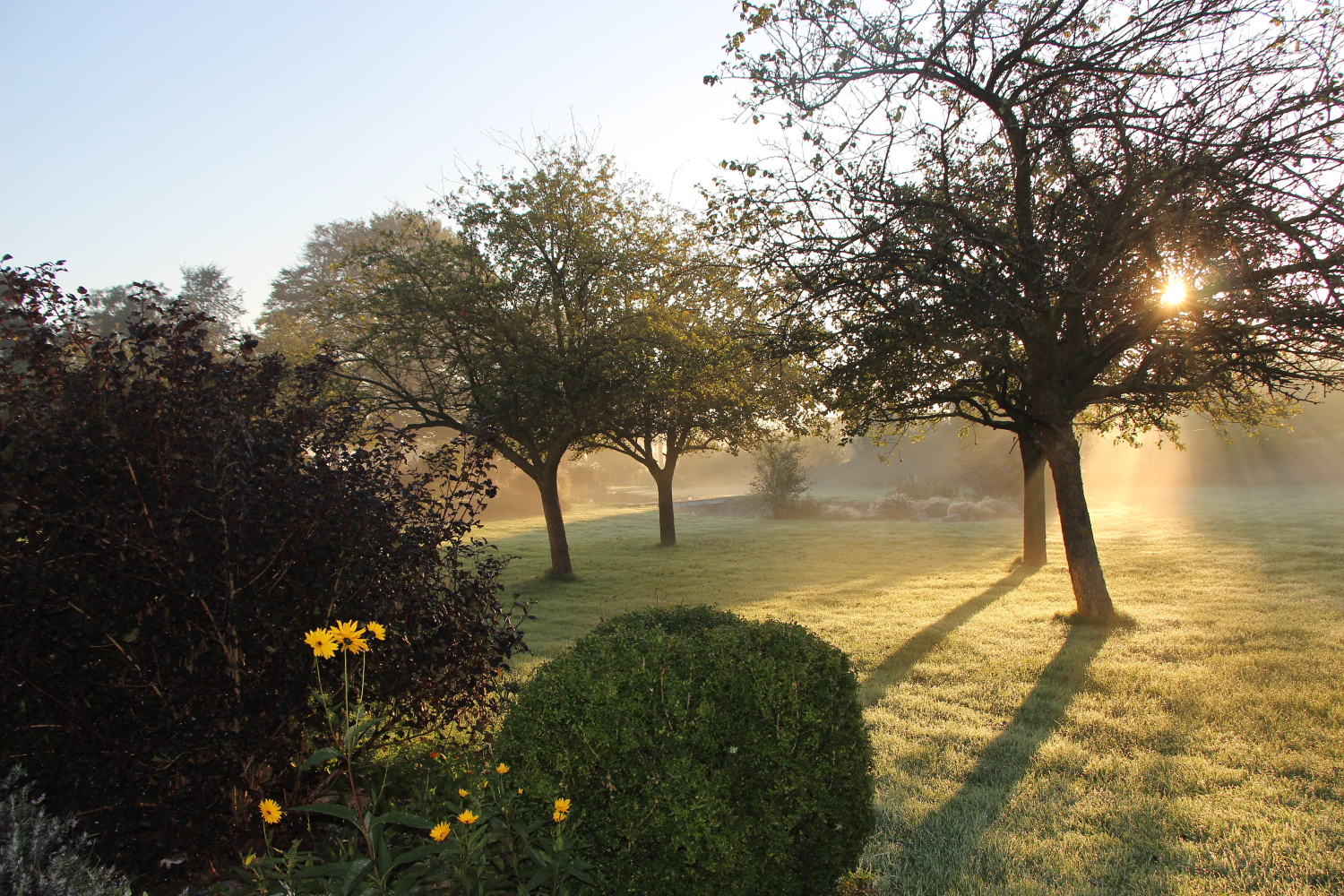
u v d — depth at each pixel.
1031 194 9.12
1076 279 8.28
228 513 3.47
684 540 24.77
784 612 11.76
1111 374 13.12
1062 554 18.97
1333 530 19.89
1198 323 8.16
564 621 11.40
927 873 3.84
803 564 18.06
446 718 4.35
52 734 3.31
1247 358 8.55
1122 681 7.13
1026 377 10.53
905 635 9.70
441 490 4.71
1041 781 4.93
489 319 13.70
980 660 8.22
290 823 3.72
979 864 3.91
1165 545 18.77
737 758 3.08
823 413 12.30
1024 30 8.23
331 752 2.80
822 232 9.09
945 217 8.48
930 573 16.00
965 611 11.31
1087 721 6.08
